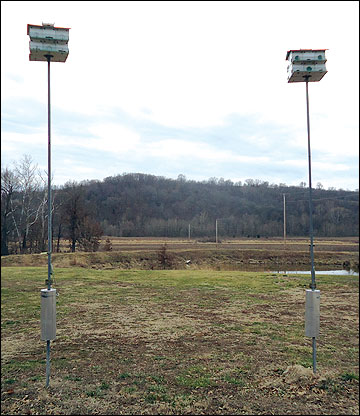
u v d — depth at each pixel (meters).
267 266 35.84
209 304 10.56
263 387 4.64
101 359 5.76
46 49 4.57
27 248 30.97
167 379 4.90
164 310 9.71
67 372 5.16
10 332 7.57
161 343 6.68
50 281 4.61
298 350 6.28
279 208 71.31
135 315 9.10
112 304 10.52
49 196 4.57
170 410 4.01
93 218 46.38
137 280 15.68
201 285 14.27
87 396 4.35
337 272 29.06
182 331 7.55
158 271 19.53
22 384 4.70
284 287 13.71
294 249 43.78
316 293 4.93
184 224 66.25
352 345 6.64
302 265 36.62
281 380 4.87
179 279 16.06
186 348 6.37
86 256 30.89
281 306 10.28
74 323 8.26
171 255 35.88
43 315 4.52
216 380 4.87
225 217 70.81
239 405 4.13
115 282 14.98
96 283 14.60
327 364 5.55
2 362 5.64
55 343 6.70
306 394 4.43
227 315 9.13
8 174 29.45
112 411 3.98
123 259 32.94
